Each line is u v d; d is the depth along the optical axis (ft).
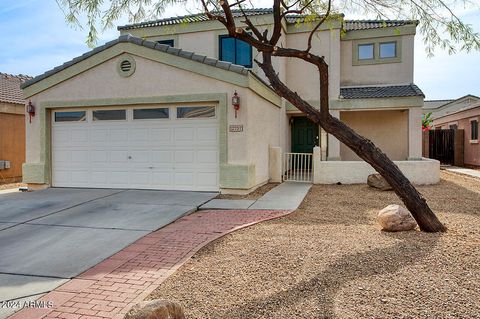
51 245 20.65
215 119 36.86
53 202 32.71
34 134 41.34
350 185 43.60
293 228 23.65
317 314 12.22
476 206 30.81
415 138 50.85
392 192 38.22
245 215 27.61
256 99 39.06
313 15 26.45
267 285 14.66
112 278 15.84
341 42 58.39
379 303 12.87
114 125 39.58
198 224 25.08
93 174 40.29
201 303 13.26
